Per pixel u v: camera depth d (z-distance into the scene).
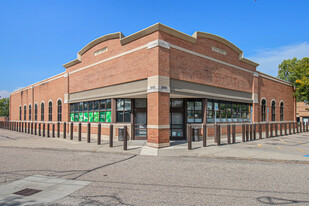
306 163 8.46
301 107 51.75
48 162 8.55
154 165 8.02
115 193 5.02
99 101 17.03
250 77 19.53
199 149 11.23
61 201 4.55
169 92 12.30
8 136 19.64
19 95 34.19
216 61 15.81
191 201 4.52
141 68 13.01
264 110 21.84
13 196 4.87
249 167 7.72
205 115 15.03
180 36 13.20
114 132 15.39
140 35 13.14
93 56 17.36
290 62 41.69
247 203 4.41
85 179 6.20
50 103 24.61
